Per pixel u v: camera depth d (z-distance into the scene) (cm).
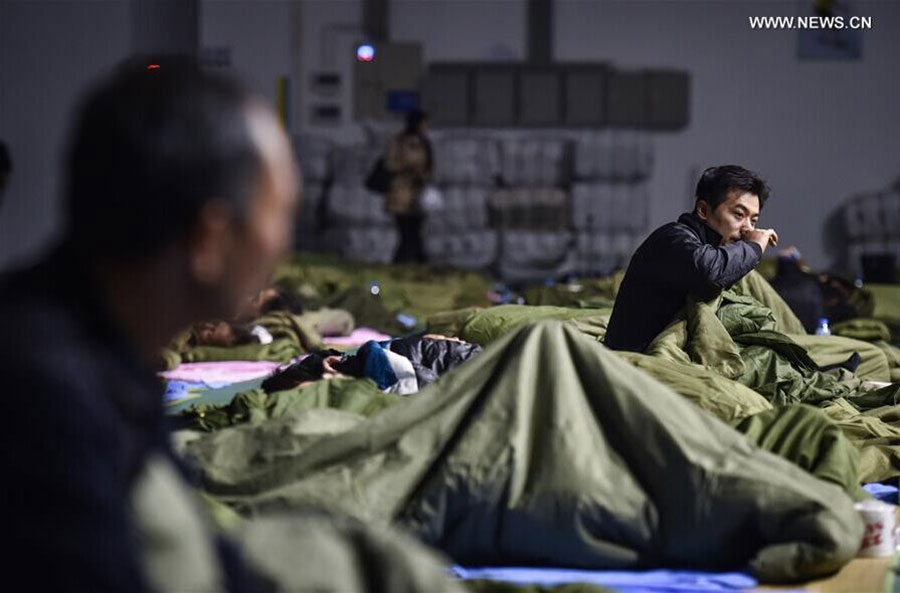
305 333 964
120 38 1274
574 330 415
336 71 2228
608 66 2252
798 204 2252
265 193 181
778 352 618
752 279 787
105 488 168
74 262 179
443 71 2242
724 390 530
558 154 2194
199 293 182
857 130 2239
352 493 391
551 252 2153
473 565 393
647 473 391
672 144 2253
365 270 1633
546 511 385
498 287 1698
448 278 1648
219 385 808
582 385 406
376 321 1209
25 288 177
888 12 2219
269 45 2203
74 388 169
